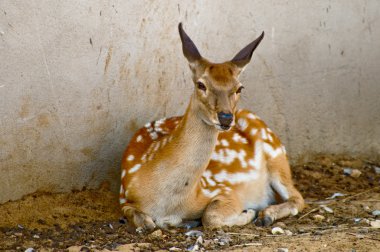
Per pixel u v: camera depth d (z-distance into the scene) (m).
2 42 15.60
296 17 21.30
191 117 15.34
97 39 17.22
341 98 22.94
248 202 18.33
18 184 16.36
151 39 18.28
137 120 18.45
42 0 16.11
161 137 16.88
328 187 21.19
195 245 14.25
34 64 16.20
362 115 23.58
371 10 23.12
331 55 22.38
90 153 17.64
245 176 18.06
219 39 19.69
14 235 15.02
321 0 21.80
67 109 16.97
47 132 16.70
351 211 18.31
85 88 17.22
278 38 20.98
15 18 15.72
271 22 20.73
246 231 15.95
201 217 16.80
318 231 15.91
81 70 17.08
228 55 20.00
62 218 16.28
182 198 15.99
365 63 23.30
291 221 17.36
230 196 17.22
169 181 15.77
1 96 15.74
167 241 14.92
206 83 14.86
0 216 15.73
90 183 17.81
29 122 16.33
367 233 15.38
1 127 15.84
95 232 15.61
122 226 16.14
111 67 17.62
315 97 22.28
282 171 18.95
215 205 16.52
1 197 16.08
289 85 21.56
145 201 16.11
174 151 15.61
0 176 15.98
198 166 15.63
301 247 13.98
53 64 16.55
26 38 15.97
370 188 21.34
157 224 16.30
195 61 15.44
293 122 21.92
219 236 15.27
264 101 21.08
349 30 22.67
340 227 16.38
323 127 22.70
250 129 18.92
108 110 17.78
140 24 17.97
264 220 16.88
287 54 21.30
